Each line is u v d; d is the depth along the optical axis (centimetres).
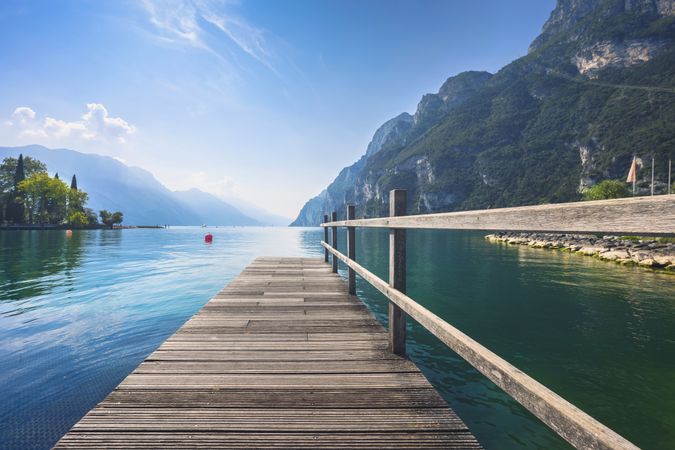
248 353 292
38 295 782
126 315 610
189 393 222
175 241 3478
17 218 6156
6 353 428
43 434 262
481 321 589
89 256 1694
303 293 539
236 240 4141
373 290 866
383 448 172
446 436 181
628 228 75
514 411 311
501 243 2759
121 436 176
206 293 813
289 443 174
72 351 434
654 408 317
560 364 413
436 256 1720
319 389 230
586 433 77
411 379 245
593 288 872
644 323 576
